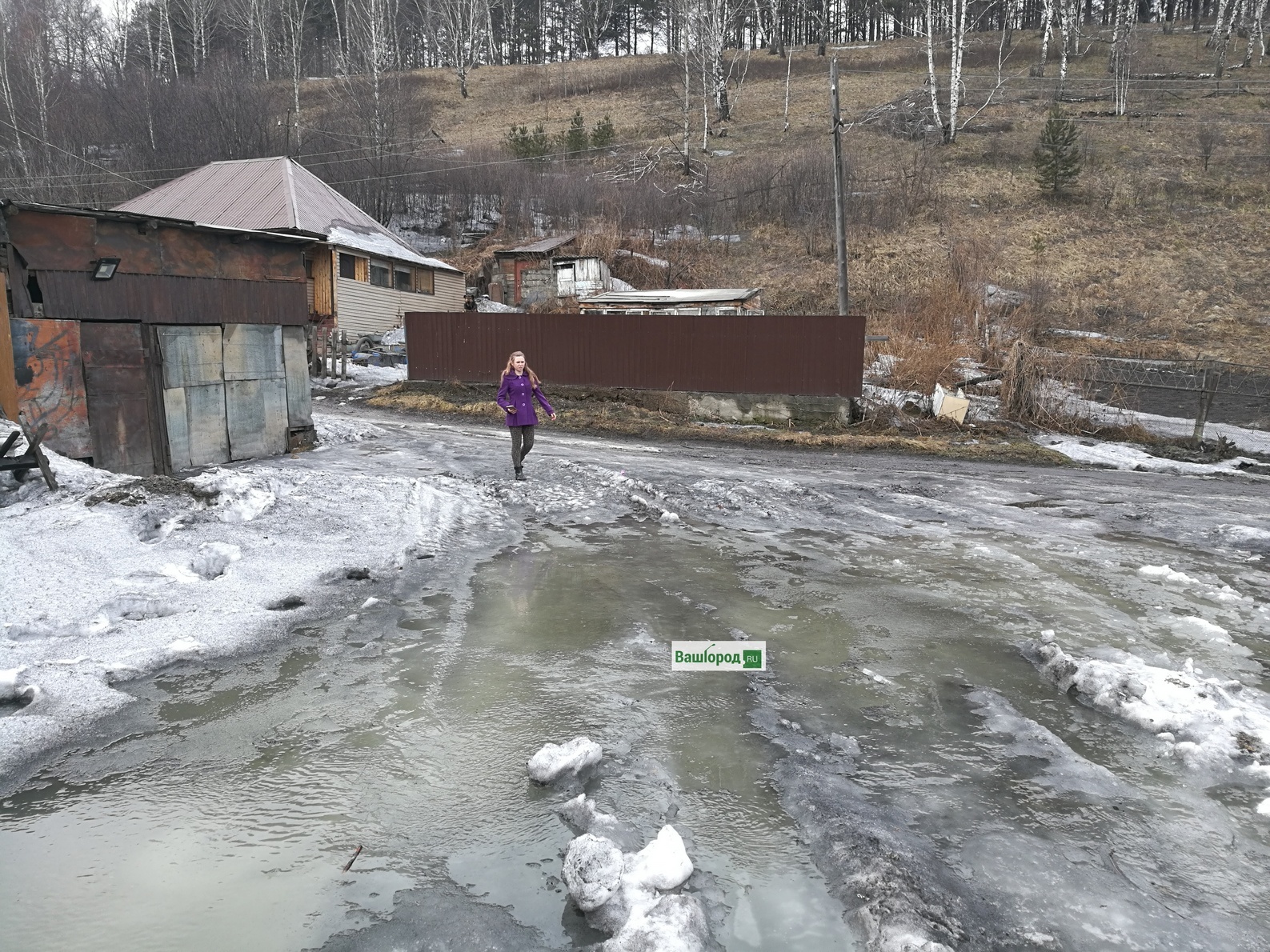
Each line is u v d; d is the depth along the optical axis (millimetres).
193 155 36625
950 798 3414
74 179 35719
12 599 5066
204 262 10312
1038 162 35562
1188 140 39000
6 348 8117
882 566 7047
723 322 16812
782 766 3635
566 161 43406
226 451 10742
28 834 3041
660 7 67438
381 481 8891
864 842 3035
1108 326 25531
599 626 5359
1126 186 35344
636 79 60125
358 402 18797
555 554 7184
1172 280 28469
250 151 37531
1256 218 31750
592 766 3598
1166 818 3311
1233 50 52125
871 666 4816
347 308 24828
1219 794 3510
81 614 5031
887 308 26688
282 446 11711
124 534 6395
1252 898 2805
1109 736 4020
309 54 63375
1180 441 15375
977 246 28094
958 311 22734
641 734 3914
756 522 8664
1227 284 27891
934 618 5684
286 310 11672
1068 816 3301
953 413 16078
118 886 2754
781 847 3057
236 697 4207
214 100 38312
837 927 2627
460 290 31422
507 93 60812
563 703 4223
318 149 40000
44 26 47656
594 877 2695
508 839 3076
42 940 2496
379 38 47938
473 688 4379
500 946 2498
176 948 2465
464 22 67812
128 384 9383
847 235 33719
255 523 7102
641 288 32281
